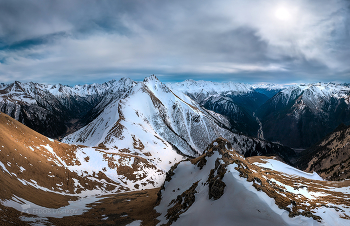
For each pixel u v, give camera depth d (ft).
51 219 136.77
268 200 121.19
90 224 142.72
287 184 168.25
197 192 167.22
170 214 159.53
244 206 119.85
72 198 215.72
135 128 623.36
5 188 151.12
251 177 145.48
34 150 266.57
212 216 124.77
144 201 224.12
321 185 201.67
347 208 123.44
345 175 415.44
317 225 102.06
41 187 207.82
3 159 194.39
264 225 104.47
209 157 215.72
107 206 197.77
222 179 151.33
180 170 234.79
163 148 590.96
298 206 117.70
